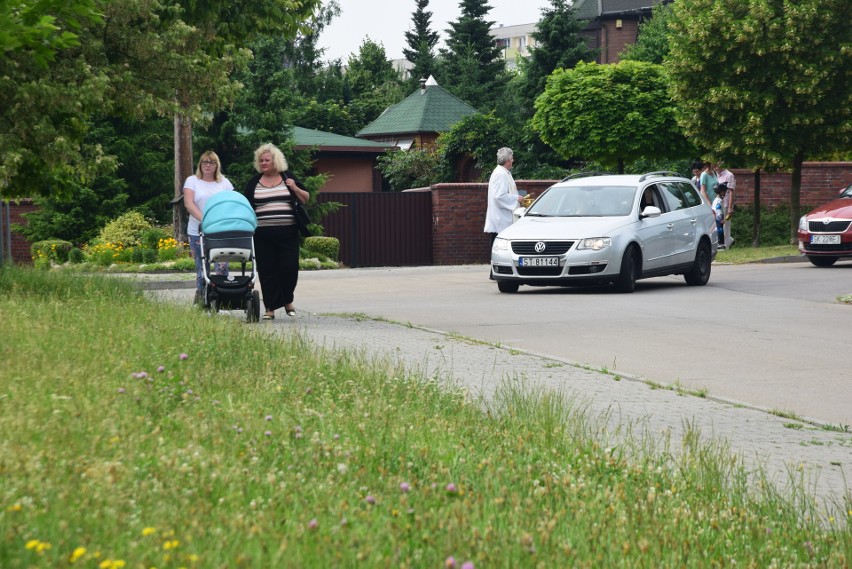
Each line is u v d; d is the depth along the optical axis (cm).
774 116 4028
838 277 2925
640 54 8600
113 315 1526
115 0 2125
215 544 537
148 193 5138
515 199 2984
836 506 791
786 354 1595
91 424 778
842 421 1149
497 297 2475
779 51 3925
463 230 4550
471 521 612
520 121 8588
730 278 3002
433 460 779
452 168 7194
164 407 895
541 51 8575
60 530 537
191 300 2159
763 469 913
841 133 4022
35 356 1076
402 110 9412
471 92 11425
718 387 1334
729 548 654
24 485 608
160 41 2228
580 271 2531
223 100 2500
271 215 1942
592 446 868
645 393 1270
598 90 5166
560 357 1559
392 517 614
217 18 2347
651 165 6072
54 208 4884
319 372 1152
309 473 715
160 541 538
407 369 1348
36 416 788
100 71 2081
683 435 1037
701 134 4144
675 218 2750
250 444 777
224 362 1182
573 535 614
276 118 4944
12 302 1611
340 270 3772
